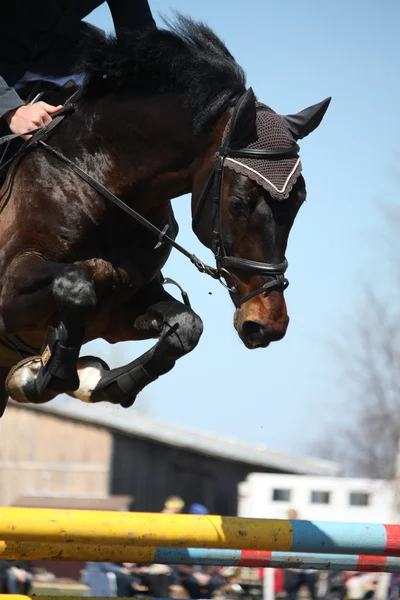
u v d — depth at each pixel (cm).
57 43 815
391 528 669
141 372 737
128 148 741
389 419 4803
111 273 742
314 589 1695
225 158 686
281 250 673
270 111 712
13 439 4397
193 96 718
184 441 4147
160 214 777
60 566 2861
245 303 677
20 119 760
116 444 4291
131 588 1373
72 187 737
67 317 688
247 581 1748
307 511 2655
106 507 3697
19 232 738
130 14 827
